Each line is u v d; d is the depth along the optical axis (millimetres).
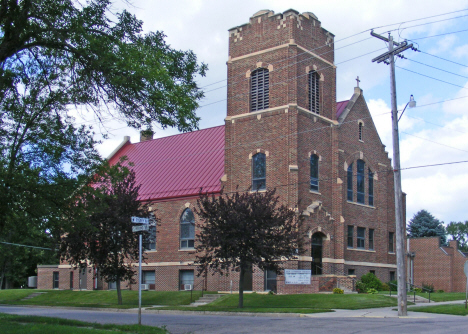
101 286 49094
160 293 39750
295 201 36938
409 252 51000
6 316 23047
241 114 40656
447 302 32312
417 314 25172
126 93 18984
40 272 54719
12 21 17828
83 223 22891
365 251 44188
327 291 37312
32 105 21078
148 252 45812
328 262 39219
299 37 39750
